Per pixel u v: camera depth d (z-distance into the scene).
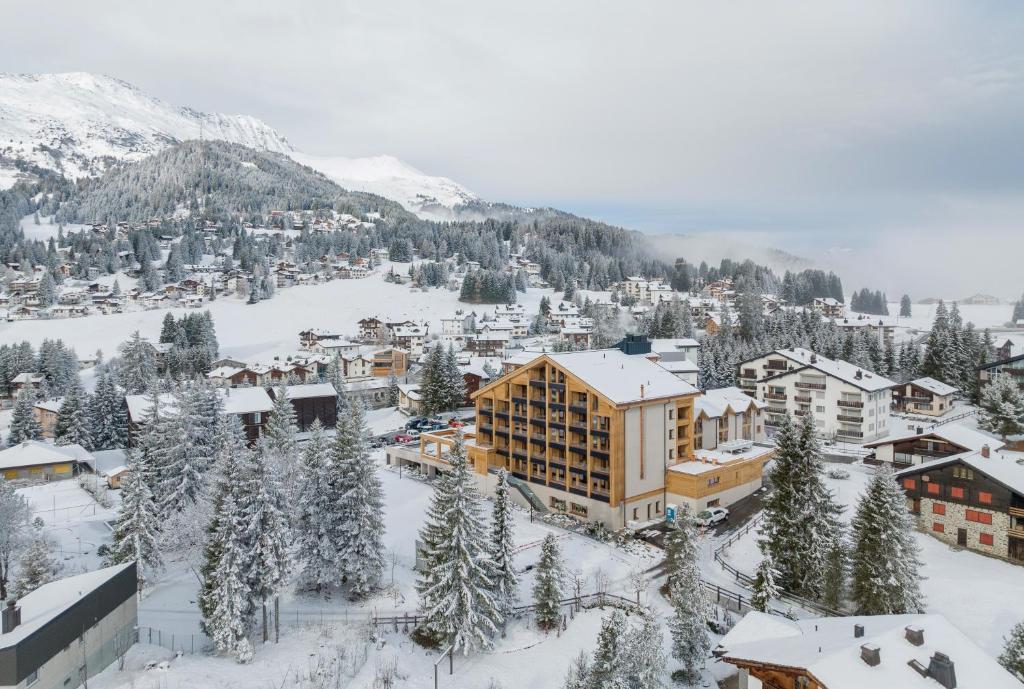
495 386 80.06
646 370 76.94
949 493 59.59
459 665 43.81
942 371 128.50
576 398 71.38
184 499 65.50
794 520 53.09
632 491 68.50
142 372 156.75
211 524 45.66
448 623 44.16
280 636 46.25
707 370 131.88
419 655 44.72
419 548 57.09
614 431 66.50
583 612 50.59
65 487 83.50
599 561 59.72
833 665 29.80
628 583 55.50
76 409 105.44
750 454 79.56
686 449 75.94
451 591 44.69
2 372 154.00
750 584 54.78
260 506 44.84
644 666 34.84
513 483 76.06
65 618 37.28
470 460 82.00
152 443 71.88
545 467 75.06
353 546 51.34
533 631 47.91
